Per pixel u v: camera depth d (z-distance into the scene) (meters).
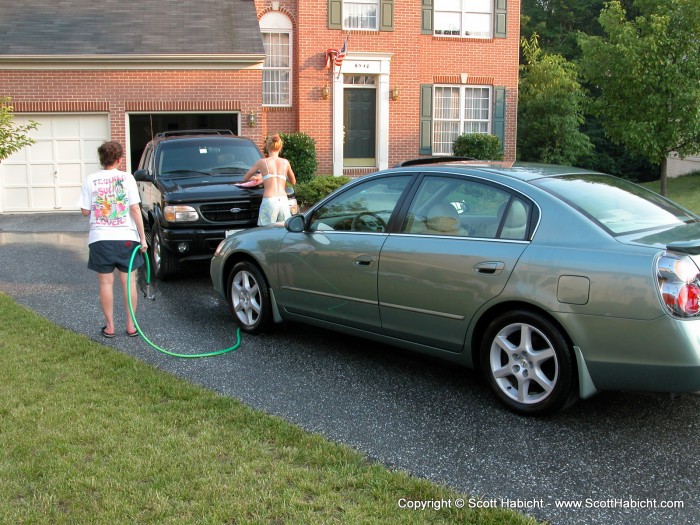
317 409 4.59
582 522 3.21
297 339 6.28
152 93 16.61
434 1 19.53
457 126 20.33
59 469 3.57
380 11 19.00
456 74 19.89
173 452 3.78
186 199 8.50
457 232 4.77
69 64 16.12
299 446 3.90
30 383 4.86
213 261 6.78
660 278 3.85
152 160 9.71
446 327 4.77
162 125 20.00
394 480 3.52
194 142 9.96
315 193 15.34
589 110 13.66
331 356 5.77
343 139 19.50
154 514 3.15
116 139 16.62
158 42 16.92
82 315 7.10
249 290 6.39
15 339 5.99
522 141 23.70
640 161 27.08
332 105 18.97
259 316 6.24
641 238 4.13
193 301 7.85
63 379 4.96
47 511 3.18
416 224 5.02
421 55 19.59
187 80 16.72
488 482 3.59
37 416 4.26
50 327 6.40
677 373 3.84
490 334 4.55
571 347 4.18
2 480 3.48
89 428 4.08
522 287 4.31
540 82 22.89
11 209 16.52
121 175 6.12
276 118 19.22
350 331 5.54
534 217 4.43
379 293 5.14
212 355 5.78
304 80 18.80
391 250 5.05
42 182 16.58
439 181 5.02
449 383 5.11
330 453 3.81
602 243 4.12
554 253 4.23
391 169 5.40
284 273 5.93
